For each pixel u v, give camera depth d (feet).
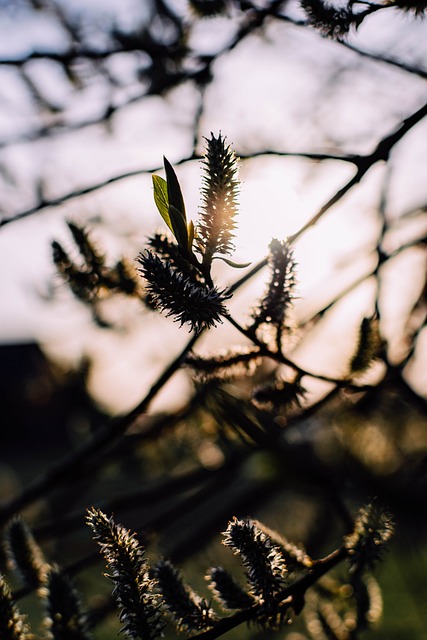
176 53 2.04
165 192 0.98
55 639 1.06
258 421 1.35
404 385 1.59
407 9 1.15
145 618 1.00
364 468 1.92
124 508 2.06
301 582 1.07
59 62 2.00
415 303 2.00
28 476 12.45
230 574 1.08
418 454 2.19
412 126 1.24
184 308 0.94
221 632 1.03
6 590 1.05
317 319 1.56
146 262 0.94
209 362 1.14
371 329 1.21
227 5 1.82
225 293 0.95
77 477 1.83
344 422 2.11
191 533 2.47
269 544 1.04
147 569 1.02
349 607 1.59
